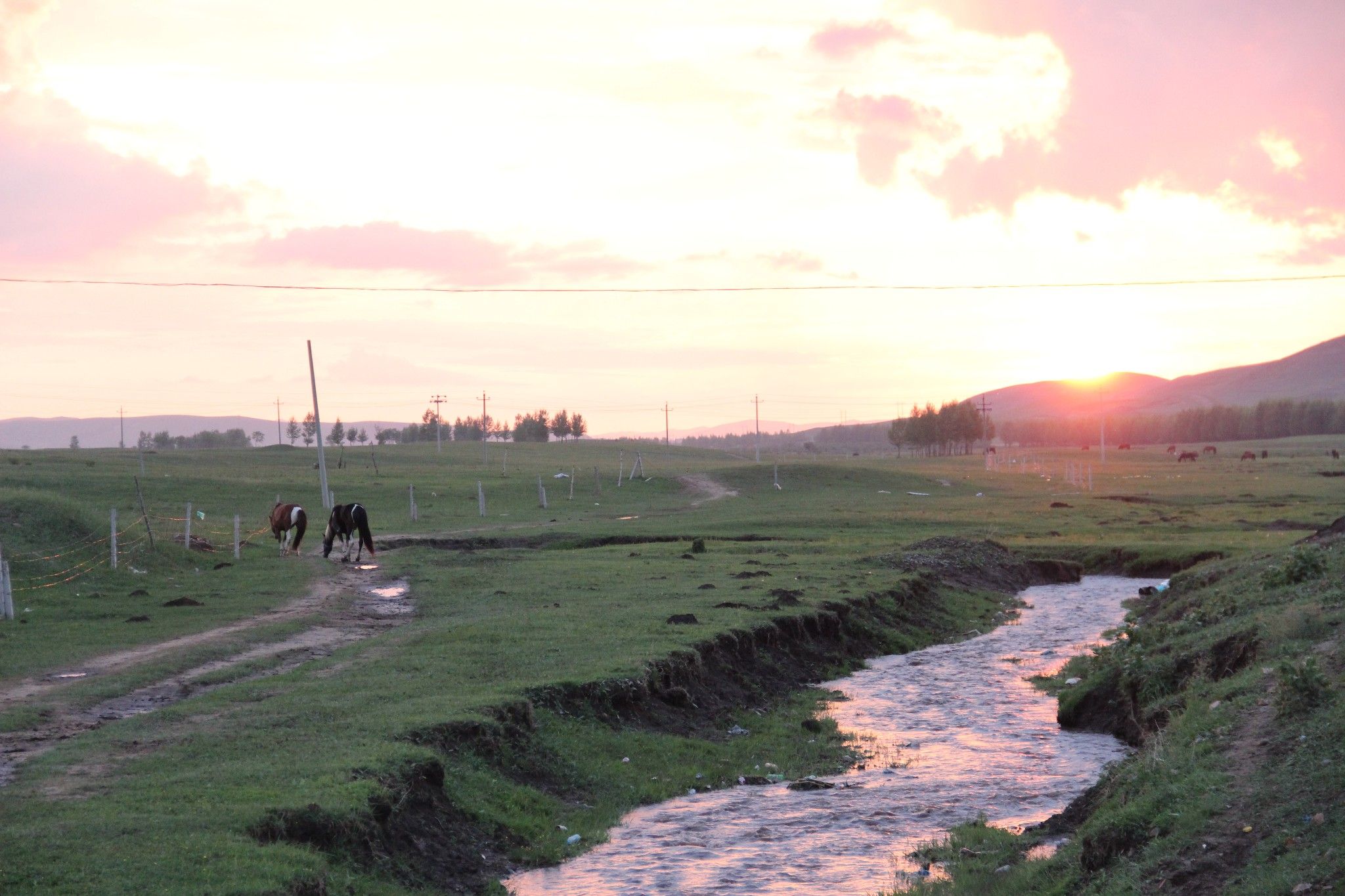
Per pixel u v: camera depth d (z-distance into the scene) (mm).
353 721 17875
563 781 18234
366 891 12609
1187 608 30188
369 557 48906
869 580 42281
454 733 17531
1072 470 132500
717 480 111438
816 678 30156
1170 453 193000
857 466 125562
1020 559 56438
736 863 15086
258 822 12883
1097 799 15875
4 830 12406
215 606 32281
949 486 110812
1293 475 121625
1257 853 10547
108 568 37469
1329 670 15117
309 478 99188
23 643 25188
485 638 26484
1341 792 10883
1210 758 13477
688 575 41812
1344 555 25562
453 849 14664
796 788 19266
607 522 71125
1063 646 35719
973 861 14625
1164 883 10797
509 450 181500
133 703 19969
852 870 14664
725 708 24703
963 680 30203
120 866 11367
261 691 20781
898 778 19906
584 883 14312
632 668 23078
